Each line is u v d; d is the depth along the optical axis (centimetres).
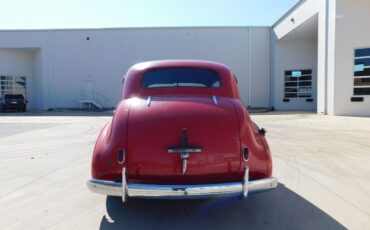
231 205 390
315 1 1698
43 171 560
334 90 1516
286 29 2109
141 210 378
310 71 2239
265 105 2516
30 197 425
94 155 329
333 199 407
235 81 422
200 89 396
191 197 303
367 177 501
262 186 319
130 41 2641
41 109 2772
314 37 2212
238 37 2523
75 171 560
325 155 659
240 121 335
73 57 2708
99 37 2670
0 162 632
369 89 1436
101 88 2692
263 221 345
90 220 351
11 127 1278
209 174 317
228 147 320
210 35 2553
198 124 322
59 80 2727
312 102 2239
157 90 393
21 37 2722
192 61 421
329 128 1078
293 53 2286
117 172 315
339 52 1493
